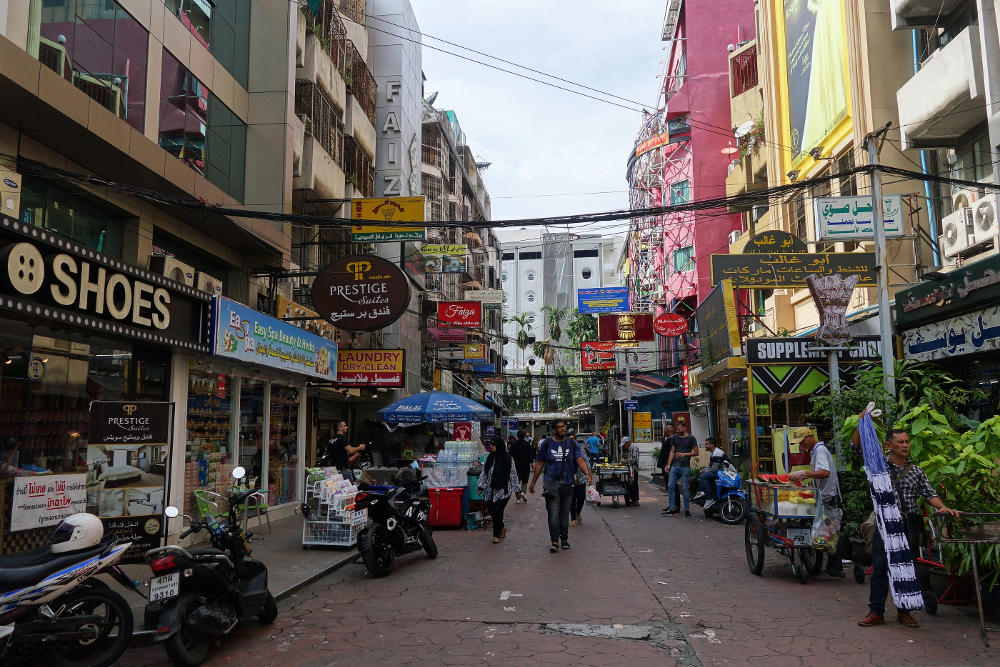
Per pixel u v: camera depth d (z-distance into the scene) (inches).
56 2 339.0
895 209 515.5
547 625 245.9
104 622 209.2
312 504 407.8
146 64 414.3
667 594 291.4
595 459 990.4
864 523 310.8
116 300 323.0
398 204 608.7
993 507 264.1
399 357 696.4
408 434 927.0
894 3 531.2
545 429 2282.2
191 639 215.5
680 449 589.0
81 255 292.8
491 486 449.4
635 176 1811.0
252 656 219.3
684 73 1529.3
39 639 191.0
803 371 556.4
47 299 275.7
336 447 488.7
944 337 474.3
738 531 483.2
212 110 495.8
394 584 322.3
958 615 252.7
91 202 388.2
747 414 598.5
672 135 1480.1
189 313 394.0
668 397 1214.9
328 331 682.2
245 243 514.6
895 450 251.0
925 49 576.7
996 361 447.2
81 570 199.8
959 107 480.4
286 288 654.5
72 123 330.0
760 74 897.5
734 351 650.8
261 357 476.7
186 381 408.8
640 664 203.6
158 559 210.1
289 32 565.9
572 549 409.4
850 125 652.7
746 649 216.1
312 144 637.3
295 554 385.4
